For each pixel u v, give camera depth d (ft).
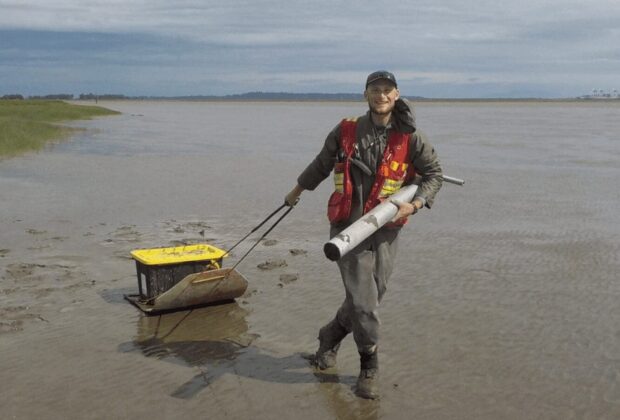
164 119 210.38
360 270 14.62
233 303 21.35
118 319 19.77
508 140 104.63
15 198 40.78
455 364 16.96
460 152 80.84
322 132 130.93
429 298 22.17
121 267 25.39
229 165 62.95
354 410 14.53
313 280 24.07
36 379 15.80
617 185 50.34
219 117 240.53
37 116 165.89
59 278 23.81
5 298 21.54
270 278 24.26
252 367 16.63
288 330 19.13
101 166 60.08
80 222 33.88
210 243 29.73
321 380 15.97
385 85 14.23
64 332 18.72
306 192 45.34
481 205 40.57
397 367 16.75
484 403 14.94
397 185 14.66
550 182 51.85
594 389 15.69
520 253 28.40
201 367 16.58
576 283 24.08
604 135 119.65
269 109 433.89
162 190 45.70
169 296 19.88
